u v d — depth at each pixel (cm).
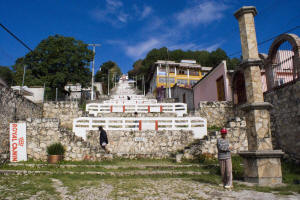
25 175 819
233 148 1159
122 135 1349
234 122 1190
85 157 1088
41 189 602
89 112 1892
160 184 671
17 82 2314
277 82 1115
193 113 1775
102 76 7931
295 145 961
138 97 4044
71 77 2800
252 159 684
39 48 2712
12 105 1142
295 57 975
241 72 1531
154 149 1326
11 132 1051
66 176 809
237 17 802
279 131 1068
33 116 1489
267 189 593
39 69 2669
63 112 1745
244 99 1527
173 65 4662
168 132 1364
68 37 2891
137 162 1086
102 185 657
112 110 2061
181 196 527
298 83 946
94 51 3247
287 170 880
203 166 966
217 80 2041
